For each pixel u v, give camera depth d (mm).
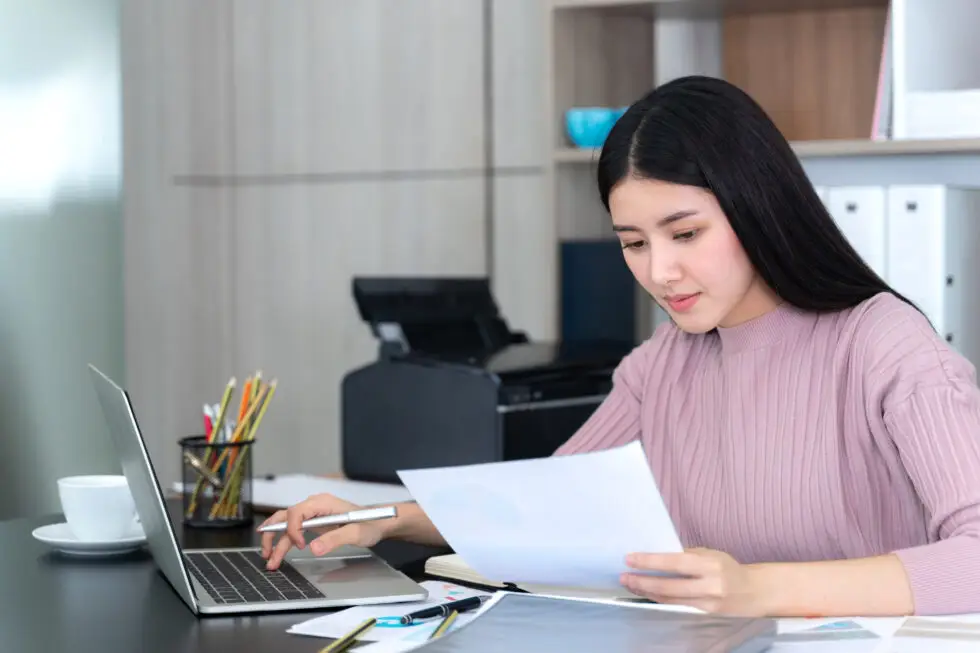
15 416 3252
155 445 4133
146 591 1482
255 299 4191
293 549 1679
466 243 3854
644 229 1489
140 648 1235
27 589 1497
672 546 1251
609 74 3299
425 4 3881
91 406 3412
